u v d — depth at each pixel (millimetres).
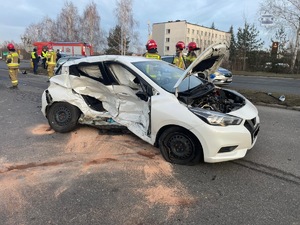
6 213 2660
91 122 4750
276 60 27469
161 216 2633
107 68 4621
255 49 31609
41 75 17094
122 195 2986
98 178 3355
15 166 3658
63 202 2846
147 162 3799
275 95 9133
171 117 3555
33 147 4332
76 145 4418
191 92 3820
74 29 48469
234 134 3334
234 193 3035
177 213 2682
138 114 4379
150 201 2881
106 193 3023
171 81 4145
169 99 3672
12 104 7727
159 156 3984
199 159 3635
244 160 3891
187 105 3568
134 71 4152
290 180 3324
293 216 2625
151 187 3156
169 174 3467
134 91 4410
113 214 2656
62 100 4863
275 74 23797
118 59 4414
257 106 7973
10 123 5684
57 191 3053
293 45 26859
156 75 4188
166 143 3758
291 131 5293
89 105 4816
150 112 3811
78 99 4812
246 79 17922
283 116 6594
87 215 2635
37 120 5941
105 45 48688
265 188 3137
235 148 3432
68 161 3834
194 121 3393
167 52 75562
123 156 3996
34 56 17594
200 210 2730
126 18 41375
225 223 2529
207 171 3553
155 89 3875
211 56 4379
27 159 3883
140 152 4125
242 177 3396
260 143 4582
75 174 3453
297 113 6957
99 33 47812
